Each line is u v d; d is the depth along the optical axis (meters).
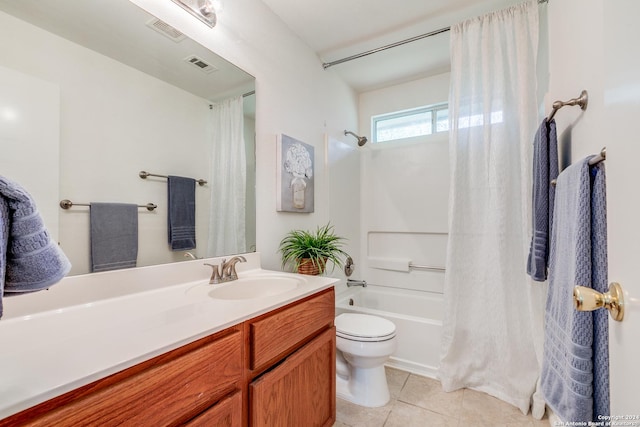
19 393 0.49
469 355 1.81
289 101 1.99
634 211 0.41
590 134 0.93
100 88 1.05
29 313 0.85
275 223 1.84
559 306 0.85
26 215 0.43
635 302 0.40
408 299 2.58
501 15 1.81
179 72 1.32
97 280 1.01
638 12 0.40
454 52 1.92
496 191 1.74
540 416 1.50
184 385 0.73
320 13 1.87
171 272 1.24
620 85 0.46
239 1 1.61
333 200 2.45
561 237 0.90
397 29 2.04
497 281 1.72
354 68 2.57
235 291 1.32
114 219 1.08
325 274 2.16
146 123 1.19
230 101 1.56
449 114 1.93
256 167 1.71
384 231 2.83
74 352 0.64
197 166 1.39
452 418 1.52
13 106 0.84
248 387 0.92
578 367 0.66
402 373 1.96
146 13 1.20
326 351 1.33
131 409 0.62
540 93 1.79
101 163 1.05
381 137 3.05
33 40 0.89
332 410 1.38
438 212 2.61
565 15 1.25
